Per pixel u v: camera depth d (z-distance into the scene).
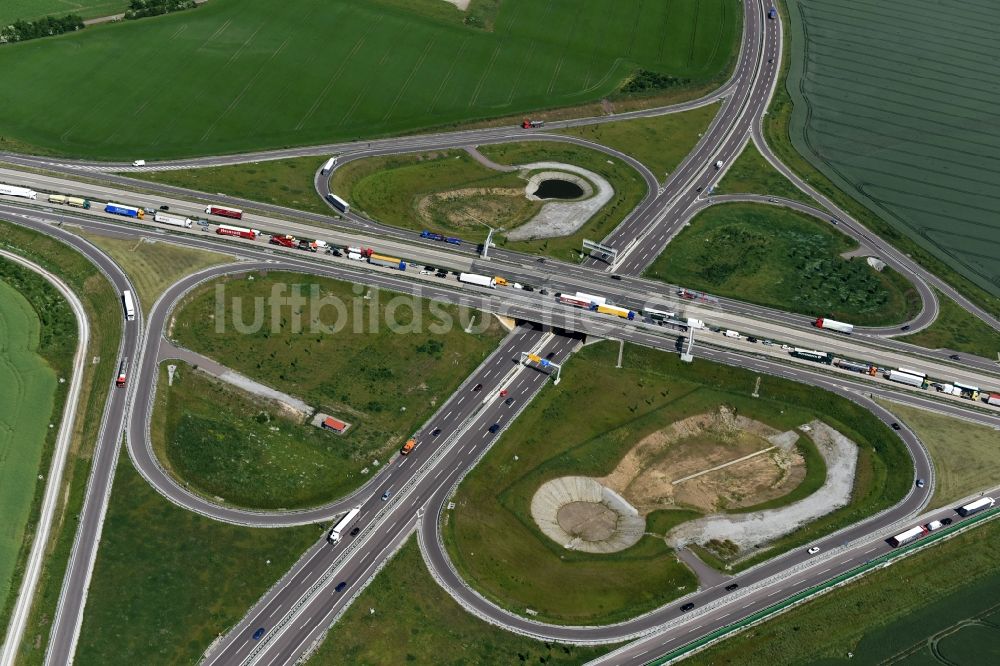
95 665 158.00
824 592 178.62
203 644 161.62
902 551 186.25
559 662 164.00
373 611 168.75
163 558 174.00
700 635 169.25
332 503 186.50
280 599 169.25
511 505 190.00
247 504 185.62
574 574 178.75
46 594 167.38
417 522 184.00
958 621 177.00
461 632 167.38
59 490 184.62
